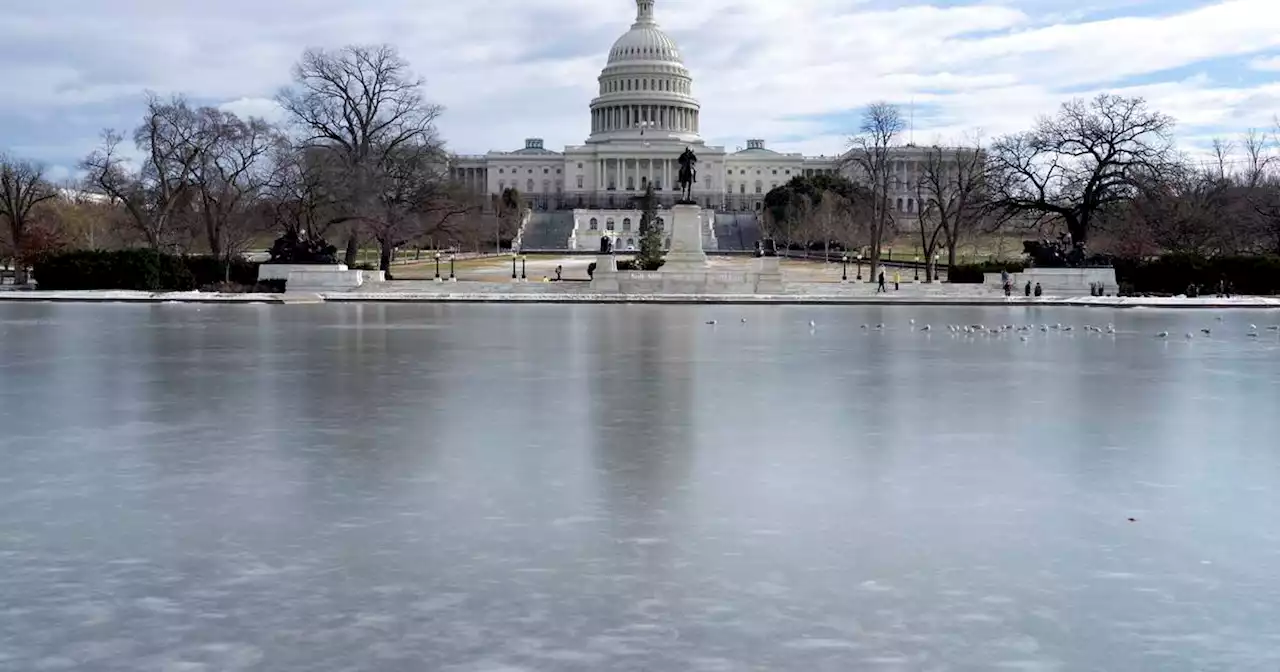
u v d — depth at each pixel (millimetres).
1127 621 13000
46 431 24484
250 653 11969
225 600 13531
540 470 20516
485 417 26438
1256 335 52125
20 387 31734
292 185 98750
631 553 15391
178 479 19719
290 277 87875
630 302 79938
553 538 16109
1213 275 87125
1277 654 12062
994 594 13867
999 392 31500
